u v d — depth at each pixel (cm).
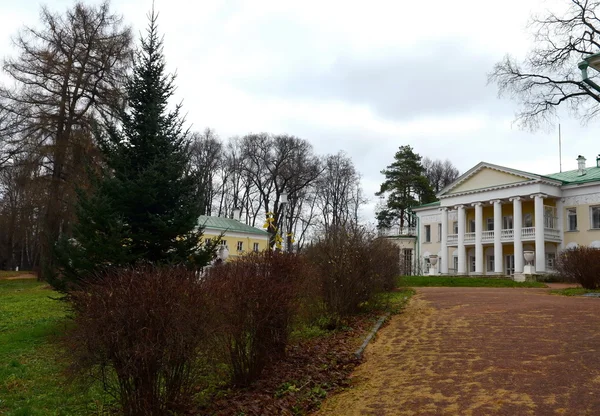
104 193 1330
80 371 573
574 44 2766
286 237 1984
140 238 1312
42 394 842
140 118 1441
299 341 1088
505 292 2159
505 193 4309
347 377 847
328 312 1267
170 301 580
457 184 4759
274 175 6128
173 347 579
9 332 1386
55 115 3150
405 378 791
